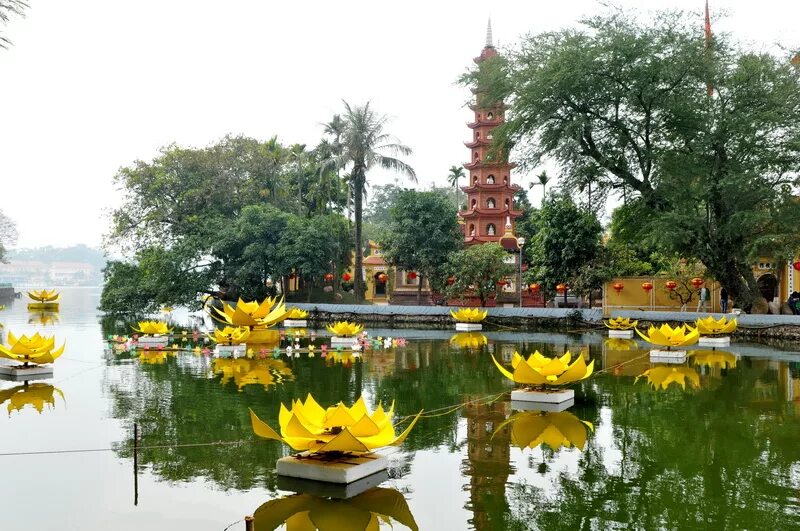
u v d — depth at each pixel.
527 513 6.85
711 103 28.27
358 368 17.89
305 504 7.11
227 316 24.38
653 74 27.42
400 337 27.88
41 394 13.59
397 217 43.88
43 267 172.25
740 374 16.78
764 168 28.09
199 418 11.26
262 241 41.31
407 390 14.34
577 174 31.02
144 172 45.12
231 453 9.05
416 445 9.61
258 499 7.25
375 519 6.70
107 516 6.74
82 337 27.06
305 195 52.94
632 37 27.38
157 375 16.36
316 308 39.28
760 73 27.36
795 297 33.16
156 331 24.09
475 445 9.61
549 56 29.30
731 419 11.38
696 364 18.84
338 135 47.88
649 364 18.89
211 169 45.66
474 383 15.32
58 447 9.35
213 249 41.38
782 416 11.62
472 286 39.78
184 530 6.39
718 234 28.39
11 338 15.42
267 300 24.00
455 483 7.82
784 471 8.30
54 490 7.53
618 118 29.47
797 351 22.27
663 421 11.24
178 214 45.12
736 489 7.59
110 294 42.00
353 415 8.26
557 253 37.75
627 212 31.86
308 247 40.59
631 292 37.16
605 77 28.23
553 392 12.55
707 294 36.25
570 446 9.54
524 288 44.62
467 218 48.50
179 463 8.58
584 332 31.03
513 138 31.53
